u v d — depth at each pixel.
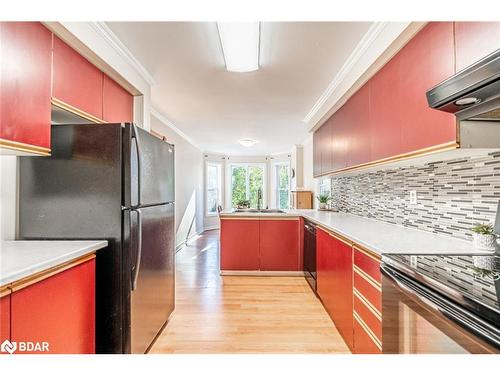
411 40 1.67
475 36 1.18
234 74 2.79
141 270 1.84
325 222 2.69
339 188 4.07
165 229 2.30
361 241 1.71
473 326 0.81
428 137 1.51
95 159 1.70
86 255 1.50
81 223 1.69
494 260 1.23
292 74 2.78
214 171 8.66
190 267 4.23
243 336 2.21
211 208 8.52
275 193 8.87
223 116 4.41
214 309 2.71
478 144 1.33
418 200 2.14
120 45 2.20
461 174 1.70
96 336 1.67
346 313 2.03
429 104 1.29
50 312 1.24
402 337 1.20
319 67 2.62
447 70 1.35
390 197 2.56
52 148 1.71
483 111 1.19
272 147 7.69
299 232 3.80
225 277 3.73
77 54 1.87
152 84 2.93
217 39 2.16
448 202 1.82
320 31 2.02
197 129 5.43
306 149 6.78
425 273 1.05
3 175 1.66
